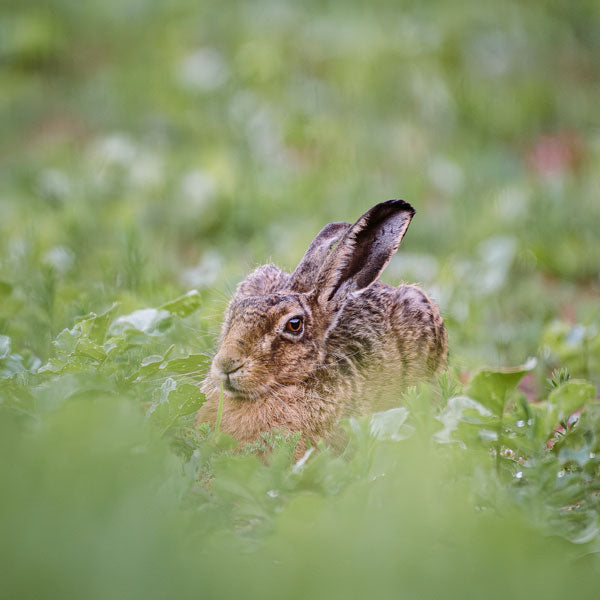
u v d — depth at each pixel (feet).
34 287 39.34
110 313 30.53
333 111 78.38
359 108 78.43
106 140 69.26
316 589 16.81
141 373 26.68
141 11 94.53
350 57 82.38
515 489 21.62
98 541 16.69
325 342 30.09
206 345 32.73
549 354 36.19
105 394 24.97
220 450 25.11
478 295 45.60
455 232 56.18
